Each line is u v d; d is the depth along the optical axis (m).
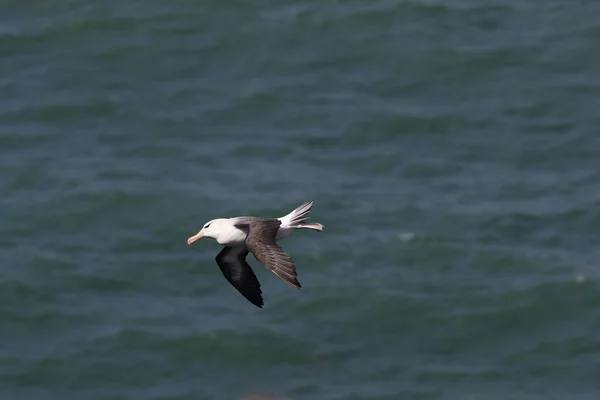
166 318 48.41
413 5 68.75
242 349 46.88
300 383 45.16
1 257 51.94
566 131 60.31
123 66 65.00
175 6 68.69
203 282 50.72
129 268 51.59
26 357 46.56
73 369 46.09
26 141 59.41
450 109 61.75
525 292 49.81
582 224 53.94
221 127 60.62
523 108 61.91
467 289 50.12
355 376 45.62
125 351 46.84
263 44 66.25
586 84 63.53
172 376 45.75
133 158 58.47
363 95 62.81
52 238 53.34
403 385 45.06
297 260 51.44
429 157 58.47
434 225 53.66
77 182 56.34
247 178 56.72
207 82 63.88
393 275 50.75
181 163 57.97
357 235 53.03
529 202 55.41
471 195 55.84
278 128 60.47
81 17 67.88
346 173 57.34
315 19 67.81
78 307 49.25
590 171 57.56
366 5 68.88
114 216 54.56
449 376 45.62
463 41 66.50
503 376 45.69
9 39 66.50
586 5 69.44
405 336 47.91
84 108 61.78
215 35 66.94
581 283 50.09
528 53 65.69
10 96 62.50
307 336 47.62
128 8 68.75
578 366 46.19
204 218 54.09
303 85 63.59
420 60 65.25
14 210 54.75
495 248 52.38
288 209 54.25
